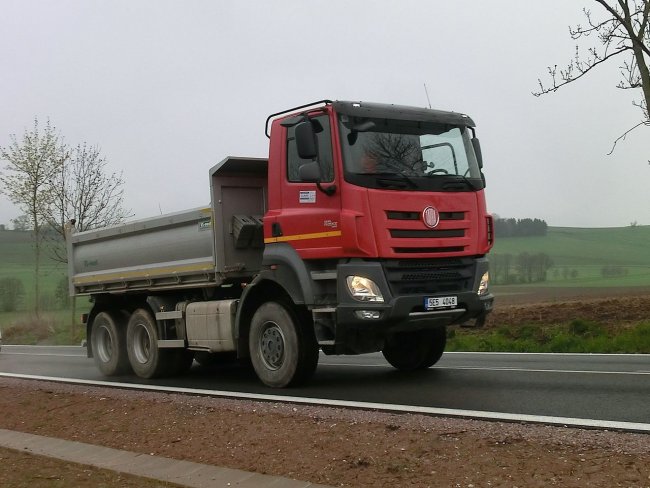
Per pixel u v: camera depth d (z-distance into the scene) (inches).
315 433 244.7
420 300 313.6
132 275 444.8
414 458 207.6
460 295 327.9
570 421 237.1
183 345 408.8
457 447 212.5
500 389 314.7
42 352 763.4
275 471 213.0
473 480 185.6
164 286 423.5
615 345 508.4
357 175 309.7
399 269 314.2
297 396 322.7
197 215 390.9
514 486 178.1
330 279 317.1
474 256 343.0
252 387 366.0
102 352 482.9
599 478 177.0
